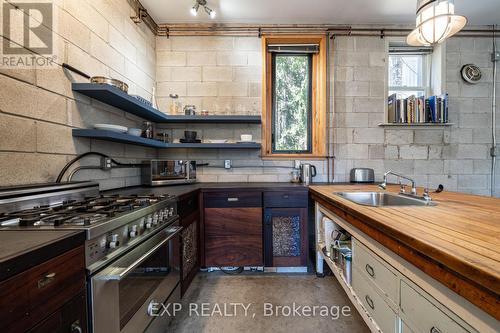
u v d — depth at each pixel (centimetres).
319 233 216
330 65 272
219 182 273
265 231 223
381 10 246
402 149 275
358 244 124
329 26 269
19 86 115
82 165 157
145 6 237
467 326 59
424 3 141
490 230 81
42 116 127
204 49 271
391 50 279
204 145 243
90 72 165
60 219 84
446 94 264
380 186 190
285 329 154
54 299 66
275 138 286
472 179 276
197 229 217
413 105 266
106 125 159
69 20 146
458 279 58
